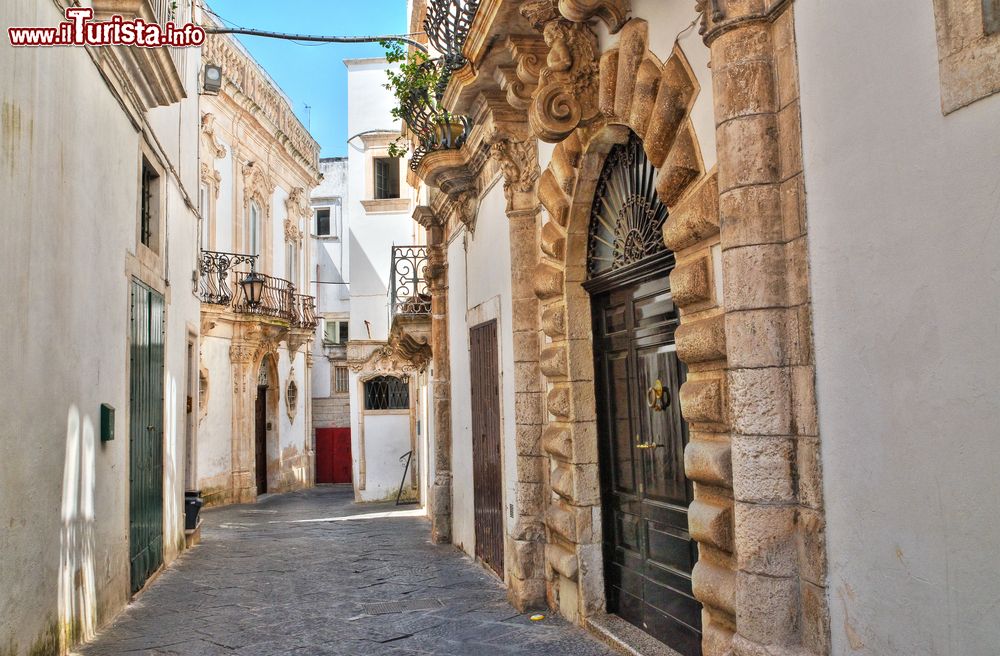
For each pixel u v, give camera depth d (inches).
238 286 818.2
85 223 235.9
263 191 905.5
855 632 119.0
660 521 205.5
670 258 190.1
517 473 279.4
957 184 99.3
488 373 344.2
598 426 242.4
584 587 237.1
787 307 133.6
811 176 128.1
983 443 96.0
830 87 123.0
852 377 119.3
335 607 286.5
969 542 98.3
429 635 244.5
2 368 173.8
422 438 675.4
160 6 299.0
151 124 341.1
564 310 245.3
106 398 261.3
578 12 196.4
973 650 97.8
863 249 116.5
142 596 307.1
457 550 415.5
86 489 238.7
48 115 202.1
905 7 107.7
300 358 1029.8
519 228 283.3
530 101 256.7
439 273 464.8
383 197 757.3
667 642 202.7
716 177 155.3
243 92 829.2
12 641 179.5
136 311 307.3
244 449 815.1
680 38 170.7
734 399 136.8
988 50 94.3
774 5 134.0
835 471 123.6
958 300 99.4
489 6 232.1
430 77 363.6
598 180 233.3
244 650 232.5
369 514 634.8
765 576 131.5
